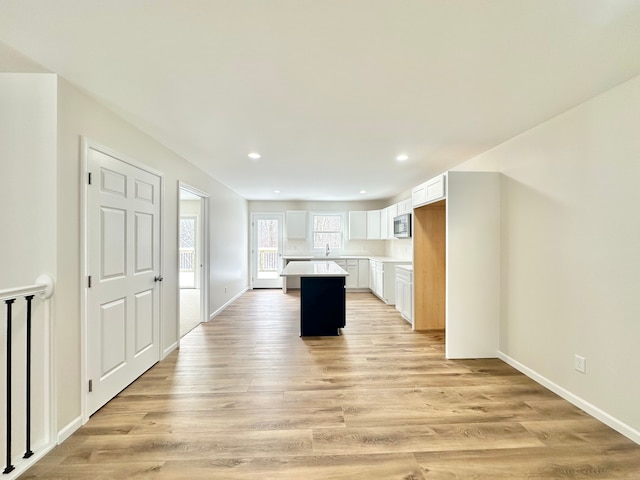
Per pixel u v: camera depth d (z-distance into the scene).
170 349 3.43
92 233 2.17
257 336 4.05
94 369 2.20
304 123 2.67
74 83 1.98
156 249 3.10
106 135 2.34
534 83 1.98
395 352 3.44
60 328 1.92
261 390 2.55
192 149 3.41
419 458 1.76
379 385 2.64
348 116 2.51
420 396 2.45
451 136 2.98
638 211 1.87
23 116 1.86
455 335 3.23
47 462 1.73
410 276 4.57
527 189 2.82
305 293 4.07
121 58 1.71
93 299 2.19
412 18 1.40
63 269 1.93
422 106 2.33
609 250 2.04
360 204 7.98
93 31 1.48
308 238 7.94
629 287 1.92
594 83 1.97
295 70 1.84
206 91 2.10
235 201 6.46
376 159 3.82
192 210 8.35
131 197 2.66
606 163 2.06
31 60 1.73
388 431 2.00
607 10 1.34
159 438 1.93
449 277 3.23
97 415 2.19
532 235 2.75
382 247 8.05
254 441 1.90
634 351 1.90
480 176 3.23
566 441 1.90
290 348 3.58
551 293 2.54
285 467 1.69
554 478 1.61
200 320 4.82
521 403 2.34
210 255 4.84
